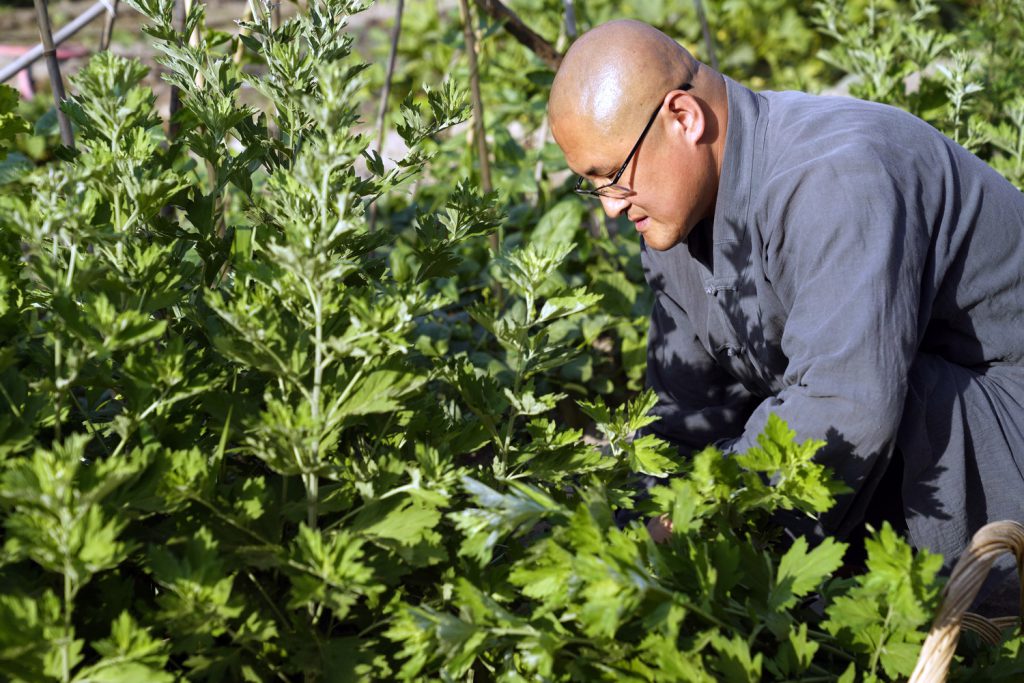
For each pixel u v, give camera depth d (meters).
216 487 1.18
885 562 1.11
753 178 1.66
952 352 1.75
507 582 1.24
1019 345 1.73
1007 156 3.03
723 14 5.78
